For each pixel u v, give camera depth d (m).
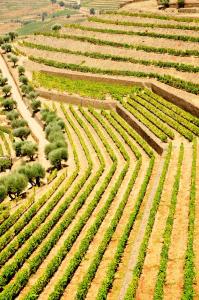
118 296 31.89
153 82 86.94
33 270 38.41
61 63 110.38
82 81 100.25
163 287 31.55
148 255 36.41
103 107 86.50
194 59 89.31
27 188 64.50
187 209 42.88
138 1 136.25
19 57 126.88
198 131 63.03
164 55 94.75
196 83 82.12
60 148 64.62
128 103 82.56
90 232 41.72
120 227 43.53
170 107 74.69
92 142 70.00
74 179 58.84
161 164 54.91
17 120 86.44
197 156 56.12
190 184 48.22
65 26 125.44
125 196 48.44
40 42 126.50
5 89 105.31
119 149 66.31
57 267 38.44
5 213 51.03
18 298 35.34
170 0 123.62
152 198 46.06
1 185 55.66
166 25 102.12
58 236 43.25
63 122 79.12
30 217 48.94
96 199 49.22
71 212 46.84
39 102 93.69
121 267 36.66
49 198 54.47
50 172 67.88
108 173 56.03
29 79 110.19
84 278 34.22
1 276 37.34
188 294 29.28
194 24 99.69
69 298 34.12
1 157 74.38
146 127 68.94
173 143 62.06
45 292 35.47
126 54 101.56
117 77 95.31
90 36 114.94
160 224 41.09
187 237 37.84
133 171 56.31
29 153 72.94
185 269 32.62
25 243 44.31
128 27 109.94
